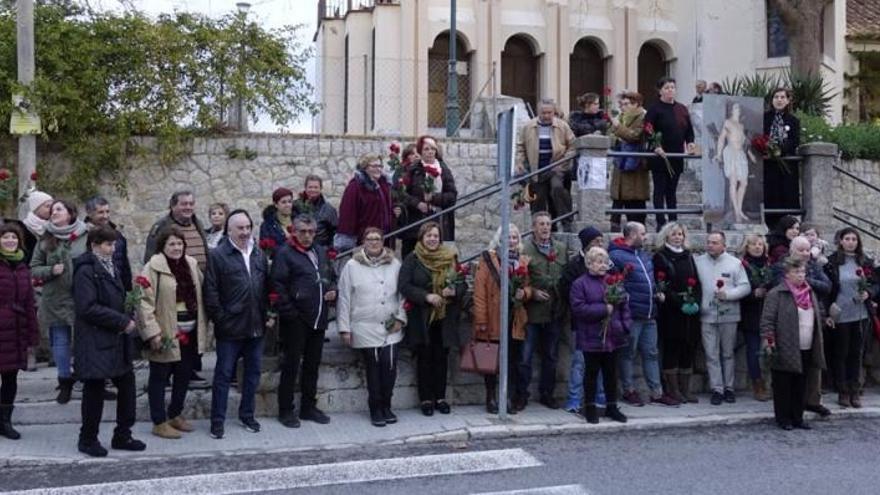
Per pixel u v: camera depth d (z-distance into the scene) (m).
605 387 8.84
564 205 10.62
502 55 22.28
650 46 23.20
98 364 7.27
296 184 13.15
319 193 10.10
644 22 22.78
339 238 9.73
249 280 8.09
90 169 12.02
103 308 7.21
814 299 8.88
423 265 8.74
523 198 10.40
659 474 7.10
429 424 8.59
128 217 12.35
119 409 7.55
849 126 16.56
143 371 9.88
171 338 7.83
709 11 21.72
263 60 12.94
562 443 8.14
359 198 9.76
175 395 8.12
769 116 11.09
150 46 12.21
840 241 9.66
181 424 8.21
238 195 12.89
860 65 23.23
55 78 11.67
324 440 8.08
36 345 7.93
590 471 7.19
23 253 7.89
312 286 8.40
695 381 10.04
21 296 7.76
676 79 22.80
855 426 8.91
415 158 10.49
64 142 11.94
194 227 8.91
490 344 8.80
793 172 11.02
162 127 12.20
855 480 6.96
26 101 10.89
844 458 7.65
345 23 22.62
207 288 7.98
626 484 6.82
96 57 11.95
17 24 10.99
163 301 7.82
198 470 7.21
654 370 9.45
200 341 8.02
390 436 8.19
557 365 9.66
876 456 7.73
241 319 8.04
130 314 7.46
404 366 9.30
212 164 12.78
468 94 21.75
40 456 7.35
